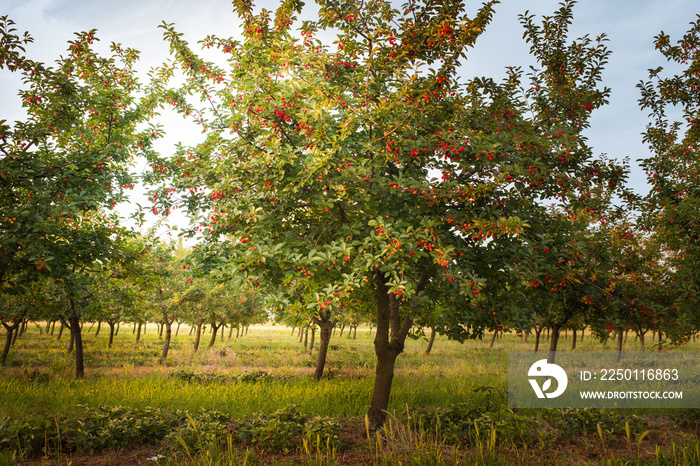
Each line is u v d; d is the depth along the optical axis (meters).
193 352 25.50
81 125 10.95
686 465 5.12
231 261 6.80
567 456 5.84
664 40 9.51
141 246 10.81
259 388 10.94
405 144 6.75
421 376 14.10
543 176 7.02
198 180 7.68
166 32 8.77
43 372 14.91
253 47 7.73
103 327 62.91
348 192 6.92
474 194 6.43
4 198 7.93
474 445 6.13
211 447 5.30
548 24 8.95
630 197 9.70
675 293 8.37
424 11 6.68
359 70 7.00
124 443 5.99
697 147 10.44
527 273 6.45
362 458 5.62
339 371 16.45
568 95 8.66
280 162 6.24
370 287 8.62
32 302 14.03
